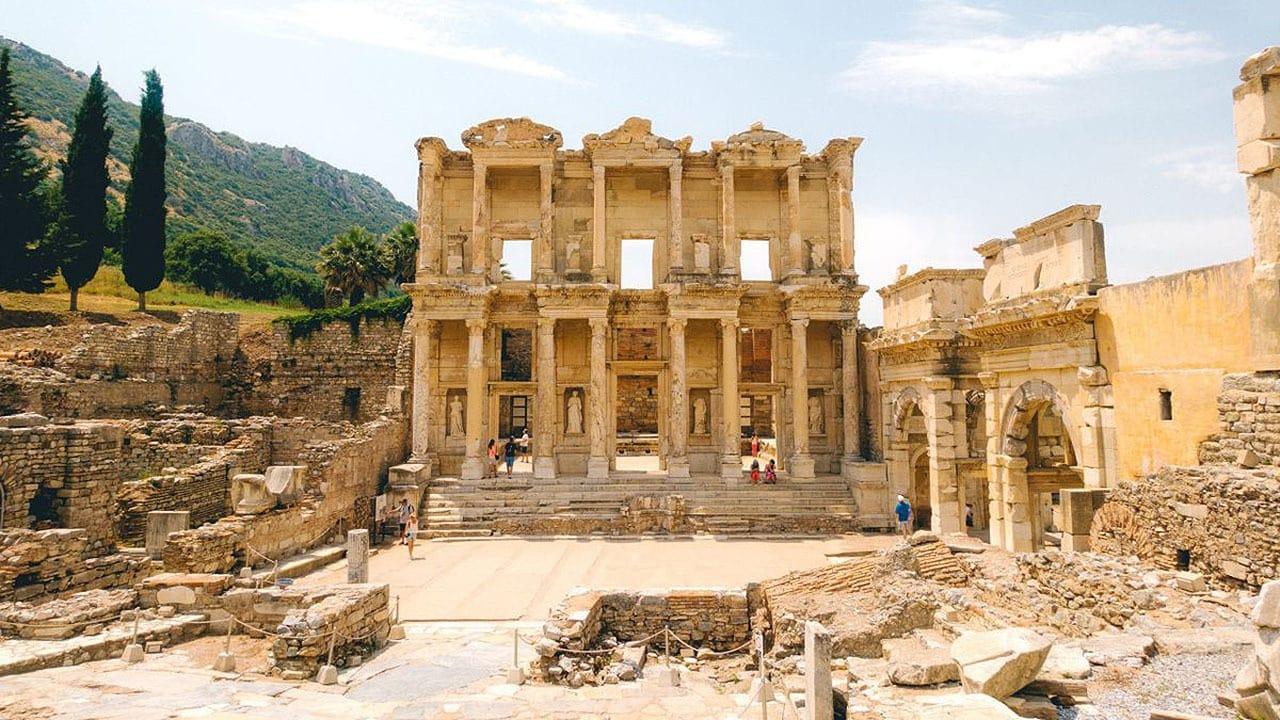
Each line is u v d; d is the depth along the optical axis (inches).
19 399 1203.9
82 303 1971.0
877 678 522.6
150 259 2037.4
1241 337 605.6
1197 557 591.5
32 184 1702.8
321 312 1877.5
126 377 1539.1
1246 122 593.9
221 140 7160.4
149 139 2047.2
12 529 722.2
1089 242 775.7
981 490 1296.8
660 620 730.8
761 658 520.7
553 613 664.4
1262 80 581.0
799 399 1492.4
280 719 454.9
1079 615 583.2
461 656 652.1
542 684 576.7
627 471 1546.5
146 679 534.6
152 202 2047.2
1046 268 843.4
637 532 1263.5
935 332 1111.6
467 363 1583.4
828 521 1284.4
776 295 1573.6
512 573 982.4
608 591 741.9
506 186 1600.6
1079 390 781.3
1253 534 540.4
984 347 960.3
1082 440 778.2
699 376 1593.3
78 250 1803.6
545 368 1492.4
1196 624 511.2
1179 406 662.5
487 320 1540.4
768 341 2228.1
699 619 732.0
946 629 620.4
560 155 1598.2
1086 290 768.3
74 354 1421.0
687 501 1355.8
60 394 1269.7
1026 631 429.1
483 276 1508.4
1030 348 863.7
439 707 501.0
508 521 1266.0
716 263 1594.5
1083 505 721.0
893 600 653.3
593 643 679.1
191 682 531.5
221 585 689.0
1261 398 580.7
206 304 2497.5
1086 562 614.2
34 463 811.4
